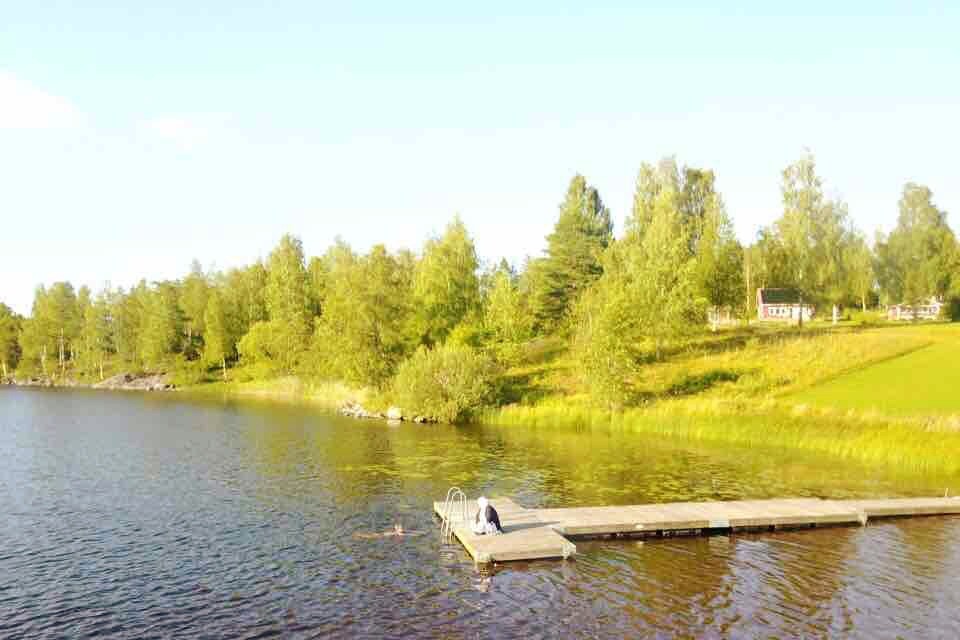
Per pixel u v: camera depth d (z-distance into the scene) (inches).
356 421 2603.3
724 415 2186.3
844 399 2240.4
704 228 3693.4
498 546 984.9
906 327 3641.7
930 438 1696.6
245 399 3673.7
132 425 2522.1
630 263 3324.3
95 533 1127.0
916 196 4517.7
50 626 778.8
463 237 3841.0
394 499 1338.6
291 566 964.0
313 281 4896.7
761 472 1582.2
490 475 1560.0
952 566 962.7
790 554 1012.5
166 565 973.2
